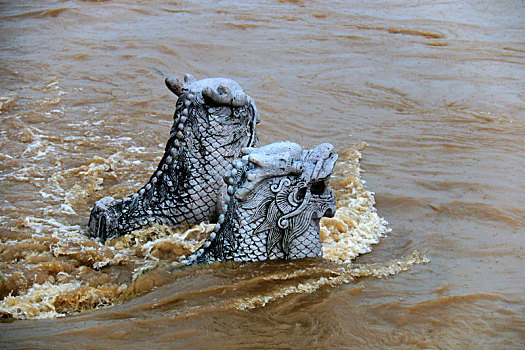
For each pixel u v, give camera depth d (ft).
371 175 31.04
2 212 26.40
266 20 57.06
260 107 39.50
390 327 18.40
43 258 22.53
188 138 24.00
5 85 42.34
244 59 48.34
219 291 19.42
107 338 17.38
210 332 17.72
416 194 28.84
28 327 17.98
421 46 51.34
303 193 20.21
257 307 18.85
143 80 43.98
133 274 22.09
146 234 24.44
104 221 24.32
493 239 24.76
